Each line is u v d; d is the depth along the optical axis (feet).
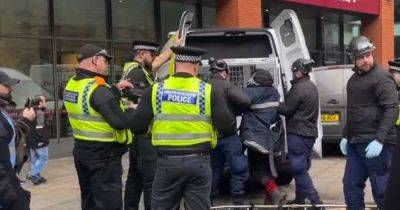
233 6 46.85
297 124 21.59
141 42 20.12
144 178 19.53
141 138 19.22
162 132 14.85
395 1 82.23
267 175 23.11
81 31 41.65
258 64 24.76
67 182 30.22
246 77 24.84
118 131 16.69
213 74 20.95
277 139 22.09
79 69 17.07
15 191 13.85
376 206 20.26
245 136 21.66
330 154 38.99
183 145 14.75
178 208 15.42
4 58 37.40
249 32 25.50
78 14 41.45
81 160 16.90
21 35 38.17
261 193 26.20
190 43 26.02
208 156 15.11
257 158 23.15
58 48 40.24
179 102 14.71
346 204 19.42
